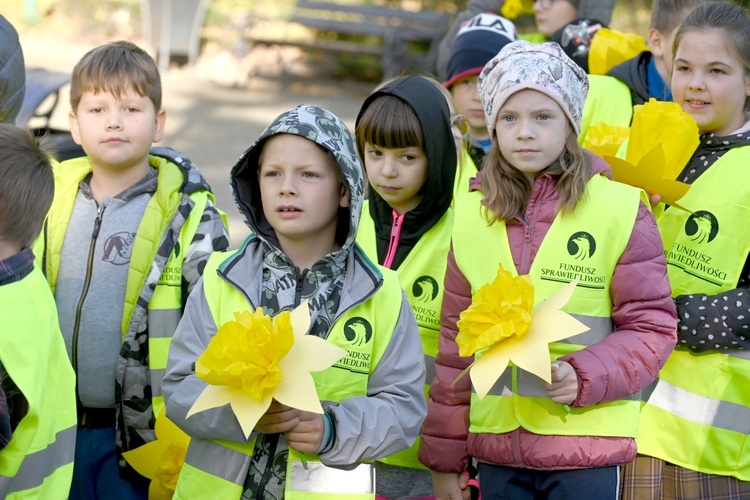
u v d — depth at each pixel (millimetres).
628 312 3016
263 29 15672
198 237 3543
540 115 3031
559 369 2852
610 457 2979
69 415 2879
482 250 3178
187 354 2834
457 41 4988
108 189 3629
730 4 3619
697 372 3383
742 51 3387
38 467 2678
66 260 3547
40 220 2773
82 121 3559
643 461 3420
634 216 3025
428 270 3643
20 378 2539
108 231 3551
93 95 3543
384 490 3535
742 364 3346
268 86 13680
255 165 2951
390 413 2771
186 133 10828
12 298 2602
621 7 15820
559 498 3012
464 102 4930
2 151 2711
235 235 7930
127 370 3438
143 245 3494
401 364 2881
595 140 3904
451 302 3266
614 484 3002
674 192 3260
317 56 15164
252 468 2812
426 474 3580
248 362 2461
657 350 2961
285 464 2805
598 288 3027
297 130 2771
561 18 5711
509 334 2719
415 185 3621
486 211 3180
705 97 3428
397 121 3539
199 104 12242
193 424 2721
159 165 3703
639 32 15188
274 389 2486
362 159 3900
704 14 3479
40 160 2791
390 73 13656
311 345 2549
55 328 2799
